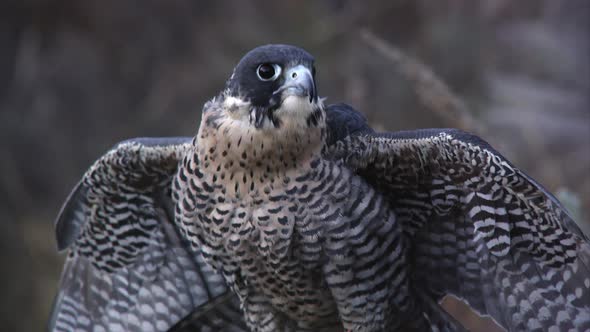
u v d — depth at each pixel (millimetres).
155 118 19203
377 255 9156
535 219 8742
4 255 17516
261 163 8766
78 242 10453
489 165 8609
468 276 9422
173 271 10375
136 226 10258
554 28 21953
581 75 20969
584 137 19062
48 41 19328
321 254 9016
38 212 18297
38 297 17234
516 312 9141
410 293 9578
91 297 10562
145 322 10492
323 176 8844
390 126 17172
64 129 19109
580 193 17422
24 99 19109
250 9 19594
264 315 9617
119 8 19391
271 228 8898
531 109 19594
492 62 20047
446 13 19594
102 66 19469
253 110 8688
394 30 19297
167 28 19531
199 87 19234
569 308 8875
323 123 8867
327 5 19344
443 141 8711
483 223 8953
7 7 19031
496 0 20703
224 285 10297
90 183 9977
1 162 18344
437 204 9219
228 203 8945
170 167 9703
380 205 9078
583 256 8664
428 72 12344
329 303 9469
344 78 18234
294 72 8695
